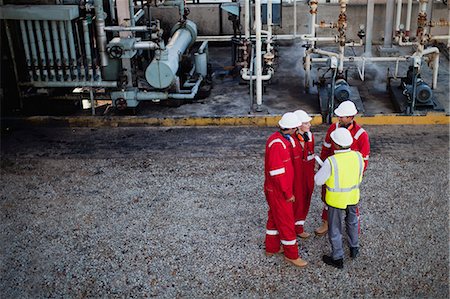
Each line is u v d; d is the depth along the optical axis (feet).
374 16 41.24
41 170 26.48
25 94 32.48
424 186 23.80
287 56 41.11
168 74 30.86
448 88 34.12
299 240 20.58
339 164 17.87
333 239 18.70
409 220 21.47
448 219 21.47
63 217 22.56
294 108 31.94
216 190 24.06
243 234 20.99
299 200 19.74
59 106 33.68
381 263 19.16
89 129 31.09
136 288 18.39
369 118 30.14
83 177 25.68
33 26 31.68
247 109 32.01
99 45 30.42
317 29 42.09
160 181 25.02
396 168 25.35
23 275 19.20
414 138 28.43
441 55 40.24
